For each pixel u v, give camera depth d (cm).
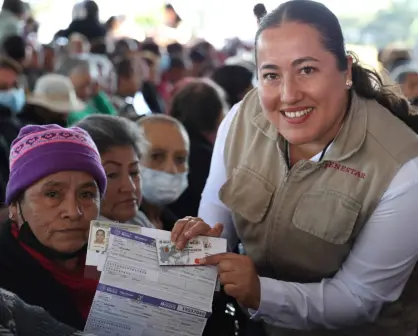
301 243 174
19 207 151
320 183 169
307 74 153
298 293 169
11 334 107
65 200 148
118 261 144
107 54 612
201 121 293
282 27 153
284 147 175
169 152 229
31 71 521
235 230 198
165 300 146
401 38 839
